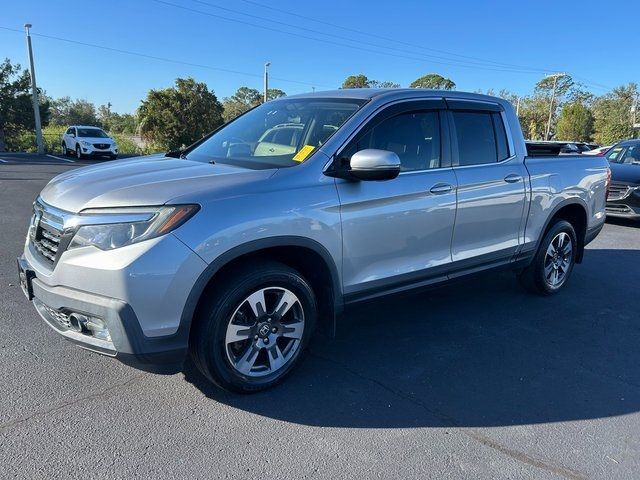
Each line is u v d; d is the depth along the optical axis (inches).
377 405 122.7
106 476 94.6
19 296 179.6
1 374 127.7
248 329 119.4
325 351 150.6
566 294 210.8
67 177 132.0
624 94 2662.4
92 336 108.2
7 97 1277.1
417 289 152.2
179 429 109.7
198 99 1552.7
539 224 188.4
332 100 151.3
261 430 111.0
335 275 130.9
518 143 182.4
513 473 100.6
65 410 114.3
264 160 135.6
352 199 130.0
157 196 107.7
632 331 174.4
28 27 1082.1
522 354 153.5
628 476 100.7
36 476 93.5
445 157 156.6
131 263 101.3
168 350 108.0
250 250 113.8
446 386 133.0
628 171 378.3
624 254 287.6
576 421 119.3
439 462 103.0
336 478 97.3
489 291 210.4
